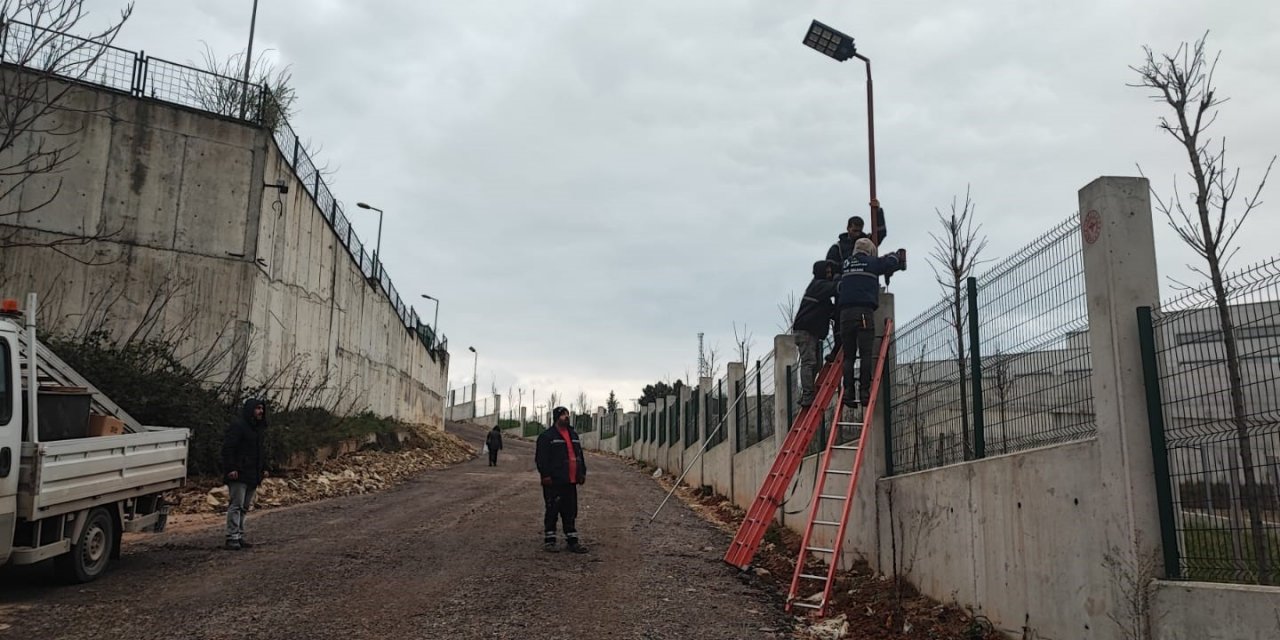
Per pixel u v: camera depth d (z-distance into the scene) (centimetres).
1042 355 631
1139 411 514
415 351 4506
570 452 1096
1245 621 437
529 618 736
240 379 1883
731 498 1816
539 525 1320
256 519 1312
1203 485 478
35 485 727
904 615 752
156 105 1966
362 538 1144
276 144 2152
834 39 1148
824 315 1050
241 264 2006
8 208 1809
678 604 820
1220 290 476
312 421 2219
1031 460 614
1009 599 642
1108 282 534
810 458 1222
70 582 806
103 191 1897
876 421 970
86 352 1545
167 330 1903
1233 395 459
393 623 702
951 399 799
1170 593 473
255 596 780
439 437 3912
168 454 968
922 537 820
